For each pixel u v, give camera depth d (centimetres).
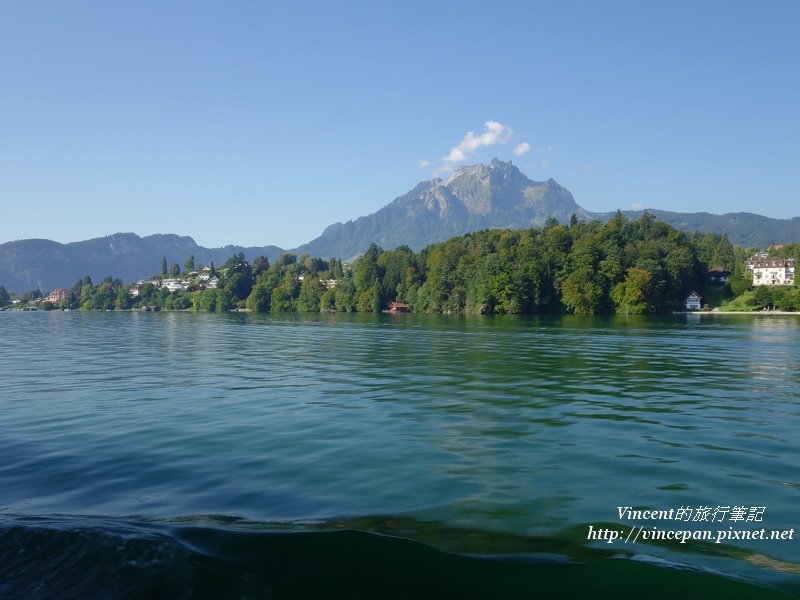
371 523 1098
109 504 1216
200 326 10694
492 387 2772
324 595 859
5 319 16212
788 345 5353
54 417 2134
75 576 922
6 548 1009
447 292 16450
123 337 7431
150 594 871
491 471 1420
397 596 855
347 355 4516
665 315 14062
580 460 1516
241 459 1537
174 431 1875
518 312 14912
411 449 1628
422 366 3697
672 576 904
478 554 973
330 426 1927
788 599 840
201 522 1109
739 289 17625
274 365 3850
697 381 2978
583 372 3353
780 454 1573
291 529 1072
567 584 880
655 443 1694
